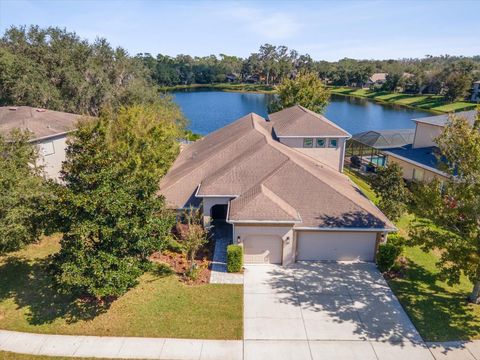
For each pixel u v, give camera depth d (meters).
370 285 18.58
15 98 47.19
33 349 14.28
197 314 16.25
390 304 17.11
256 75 174.88
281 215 19.38
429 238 16.83
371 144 40.53
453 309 16.77
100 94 52.28
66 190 14.66
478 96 109.38
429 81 123.50
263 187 21.50
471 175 15.16
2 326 15.60
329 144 31.27
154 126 26.00
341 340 14.84
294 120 32.50
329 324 15.75
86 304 16.95
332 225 19.69
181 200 23.81
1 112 35.69
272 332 15.27
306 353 14.17
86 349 14.27
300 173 22.58
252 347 14.44
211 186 22.78
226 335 15.05
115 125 23.48
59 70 50.81
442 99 112.69
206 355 14.00
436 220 16.47
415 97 121.69
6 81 46.69
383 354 14.12
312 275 19.45
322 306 16.94
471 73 120.38
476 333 15.23
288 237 19.80
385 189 24.88
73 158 15.43
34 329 15.41
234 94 142.50
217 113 94.00
